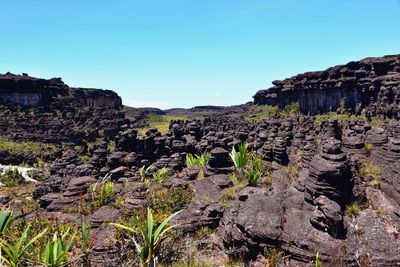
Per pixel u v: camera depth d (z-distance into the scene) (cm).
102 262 1184
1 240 1054
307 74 12050
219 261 1223
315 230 1158
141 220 1512
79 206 2189
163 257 1172
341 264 1034
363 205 1288
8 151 7500
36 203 3052
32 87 12431
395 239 1091
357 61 10275
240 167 2347
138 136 7119
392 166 1390
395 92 8125
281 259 1111
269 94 15150
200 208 1598
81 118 12450
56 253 1062
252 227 1223
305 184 1354
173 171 3412
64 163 5403
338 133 4253
